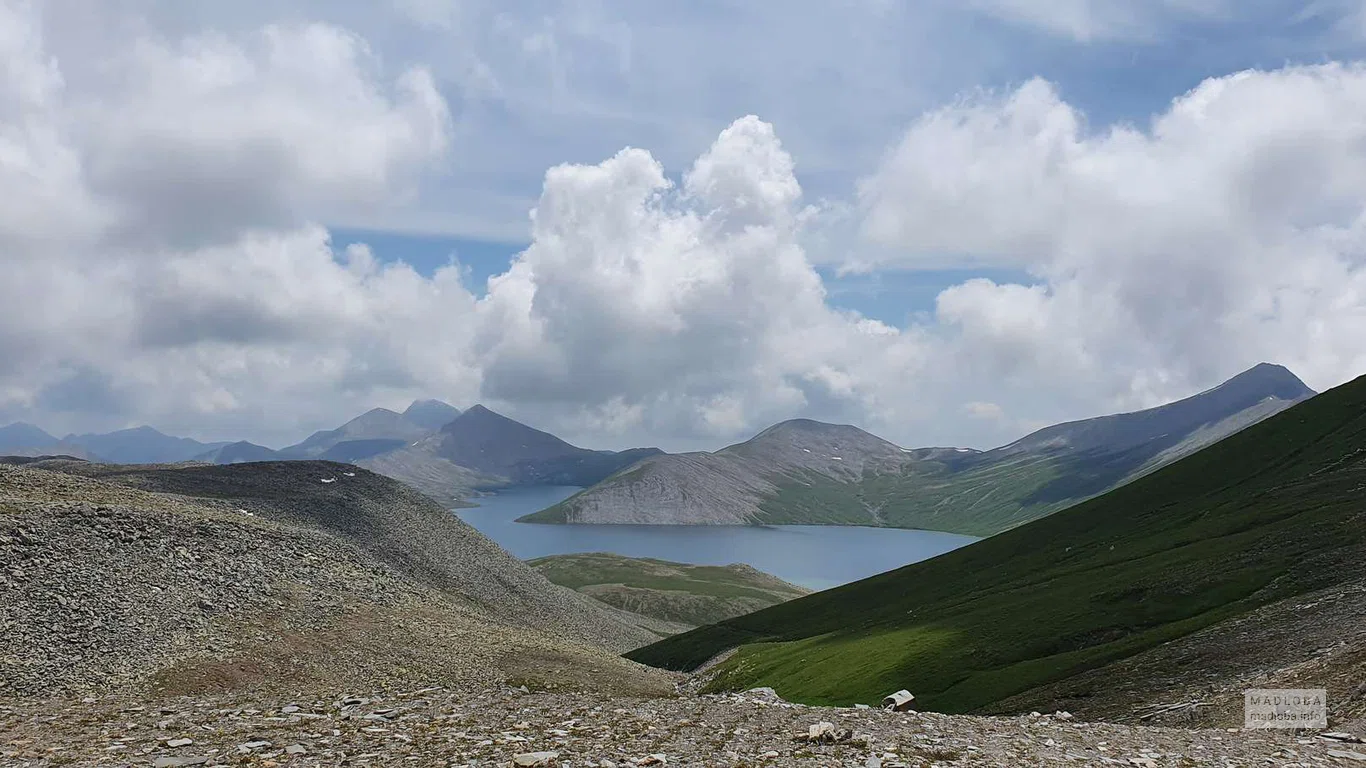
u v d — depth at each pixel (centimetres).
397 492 18188
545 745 2416
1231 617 8731
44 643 6038
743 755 2344
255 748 2367
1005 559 19188
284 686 6600
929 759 2373
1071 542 18125
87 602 6738
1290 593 9112
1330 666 4894
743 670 13925
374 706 3180
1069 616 10800
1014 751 2577
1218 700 5384
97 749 2412
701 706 3219
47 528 7544
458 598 14038
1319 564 9794
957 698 8806
